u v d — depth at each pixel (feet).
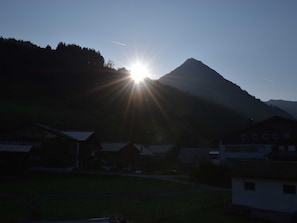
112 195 104.27
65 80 493.77
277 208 82.23
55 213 69.36
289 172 82.12
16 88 434.30
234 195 91.35
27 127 186.09
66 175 161.48
